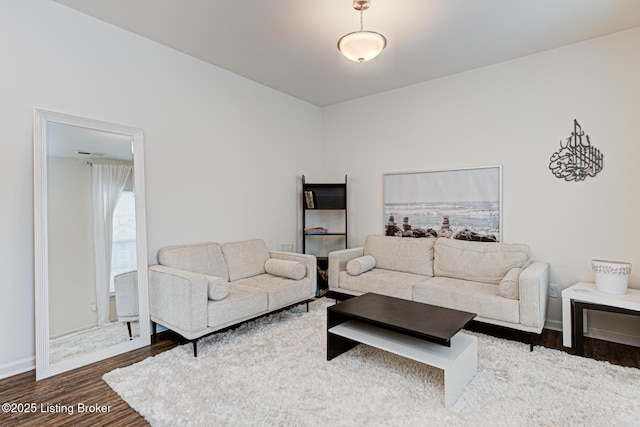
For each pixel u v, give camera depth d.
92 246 2.62
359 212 4.71
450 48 3.20
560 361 2.47
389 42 3.07
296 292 3.40
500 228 3.55
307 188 4.82
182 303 2.57
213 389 2.11
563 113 3.18
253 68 3.69
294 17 2.67
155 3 2.49
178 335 3.07
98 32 2.73
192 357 2.55
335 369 2.35
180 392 2.08
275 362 2.46
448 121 3.89
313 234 4.61
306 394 2.05
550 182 3.27
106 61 2.78
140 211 2.91
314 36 2.98
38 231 2.34
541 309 2.66
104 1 2.48
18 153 2.35
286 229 4.56
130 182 2.87
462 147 3.80
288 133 4.57
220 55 3.37
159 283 2.82
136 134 2.92
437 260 3.65
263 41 3.07
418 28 2.83
